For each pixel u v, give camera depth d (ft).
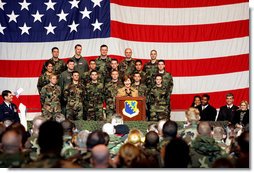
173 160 24.25
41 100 56.49
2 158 25.59
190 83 65.57
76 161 26.63
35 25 65.00
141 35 65.62
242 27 65.67
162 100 57.41
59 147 24.06
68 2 65.21
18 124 31.60
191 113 39.29
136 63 59.77
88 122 52.31
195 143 29.35
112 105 56.75
